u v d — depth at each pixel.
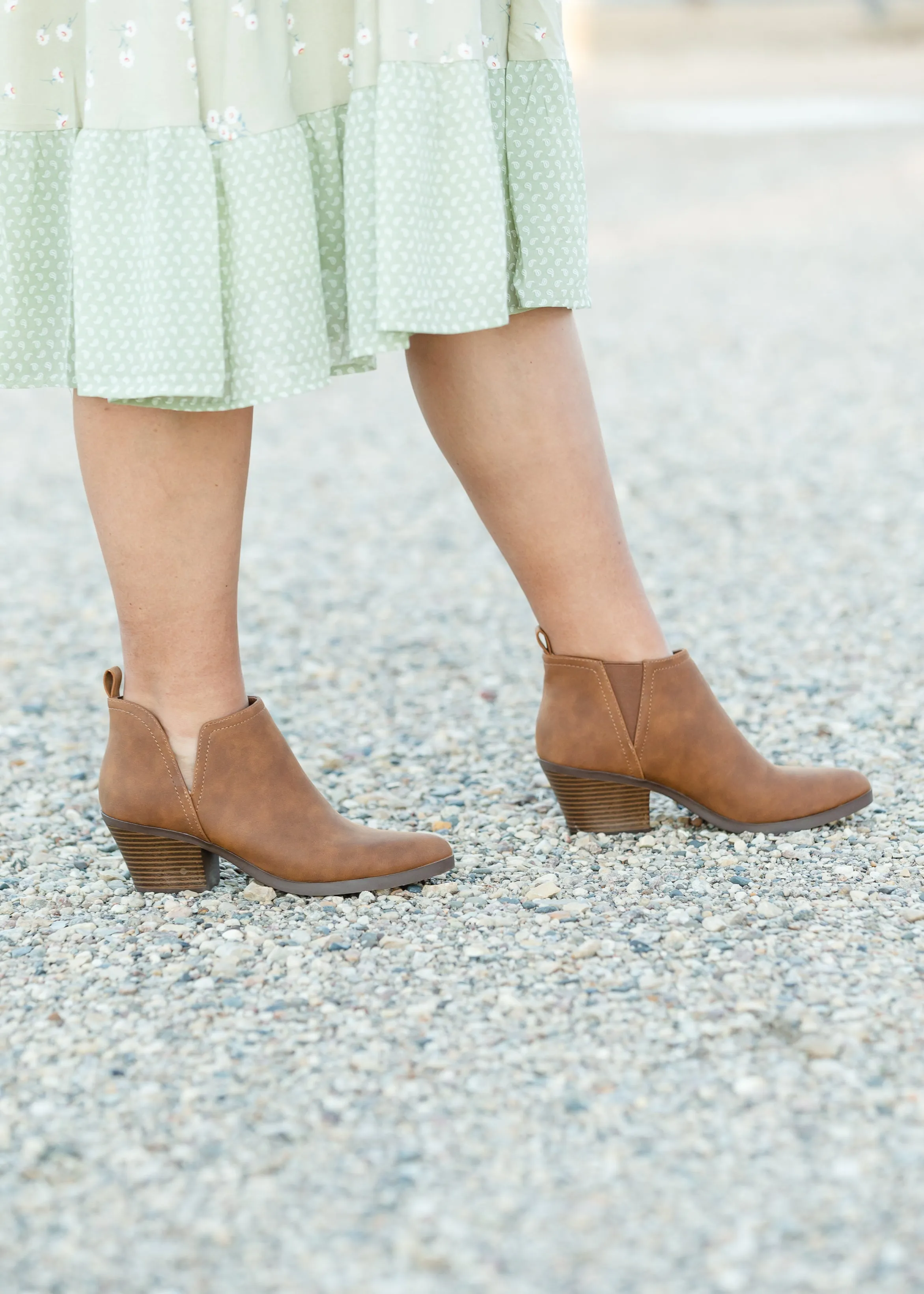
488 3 1.62
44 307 1.61
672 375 5.53
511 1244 1.12
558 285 1.70
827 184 9.65
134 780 1.73
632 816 1.93
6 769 2.31
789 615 3.01
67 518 4.12
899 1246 1.10
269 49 1.50
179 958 1.60
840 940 1.59
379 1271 1.09
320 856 1.74
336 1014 1.46
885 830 1.93
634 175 10.48
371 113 1.52
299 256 1.53
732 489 4.06
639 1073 1.34
